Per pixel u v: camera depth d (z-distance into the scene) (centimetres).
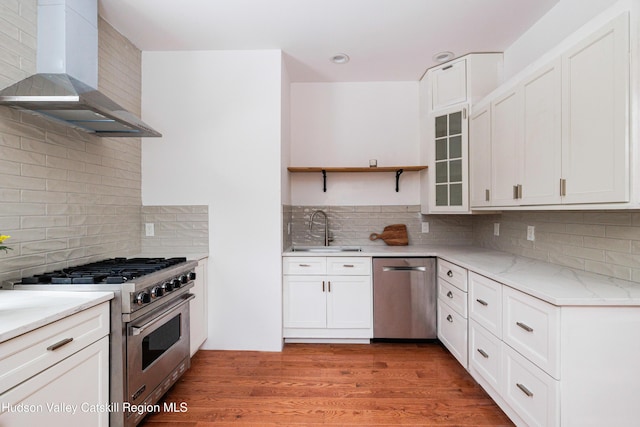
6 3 150
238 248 270
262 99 269
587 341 129
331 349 271
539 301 140
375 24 231
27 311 117
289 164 328
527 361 150
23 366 104
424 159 319
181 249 271
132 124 176
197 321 247
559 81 159
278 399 199
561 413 130
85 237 204
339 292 278
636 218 154
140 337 163
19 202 158
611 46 129
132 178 257
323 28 236
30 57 163
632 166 122
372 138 340
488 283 186
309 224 339
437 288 274
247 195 270
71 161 191
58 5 167
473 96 271
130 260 216
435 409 189
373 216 338
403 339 284
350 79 331
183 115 270
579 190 147
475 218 329
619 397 129
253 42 256
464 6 211
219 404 194
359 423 177
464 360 220
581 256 188
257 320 270
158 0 202
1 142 148
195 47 264
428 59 286
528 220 239
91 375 137
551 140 166
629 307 129
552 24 213
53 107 150
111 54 230
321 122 340
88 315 134
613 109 128
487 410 188
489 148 235
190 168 270
